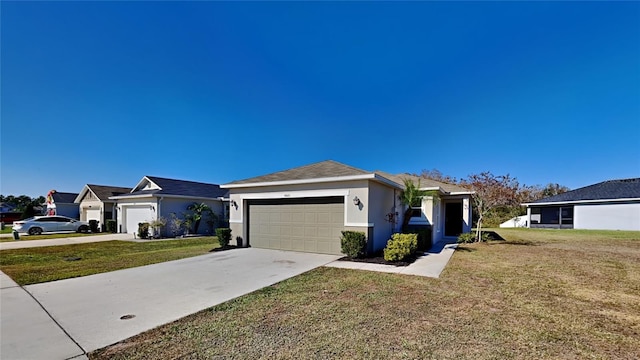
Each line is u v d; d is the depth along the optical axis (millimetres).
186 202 21469
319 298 5422
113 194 26906
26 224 21375
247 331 3926
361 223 10172
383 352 3334
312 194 11164
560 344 3598
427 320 4328
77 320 4398
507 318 4445
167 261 9656
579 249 12555
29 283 6777
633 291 6023
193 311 4773
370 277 7078
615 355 3342
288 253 11078
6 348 3475
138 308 4945
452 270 7965
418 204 13820
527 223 29453
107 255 11422
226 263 9156
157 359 3199
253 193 12648
